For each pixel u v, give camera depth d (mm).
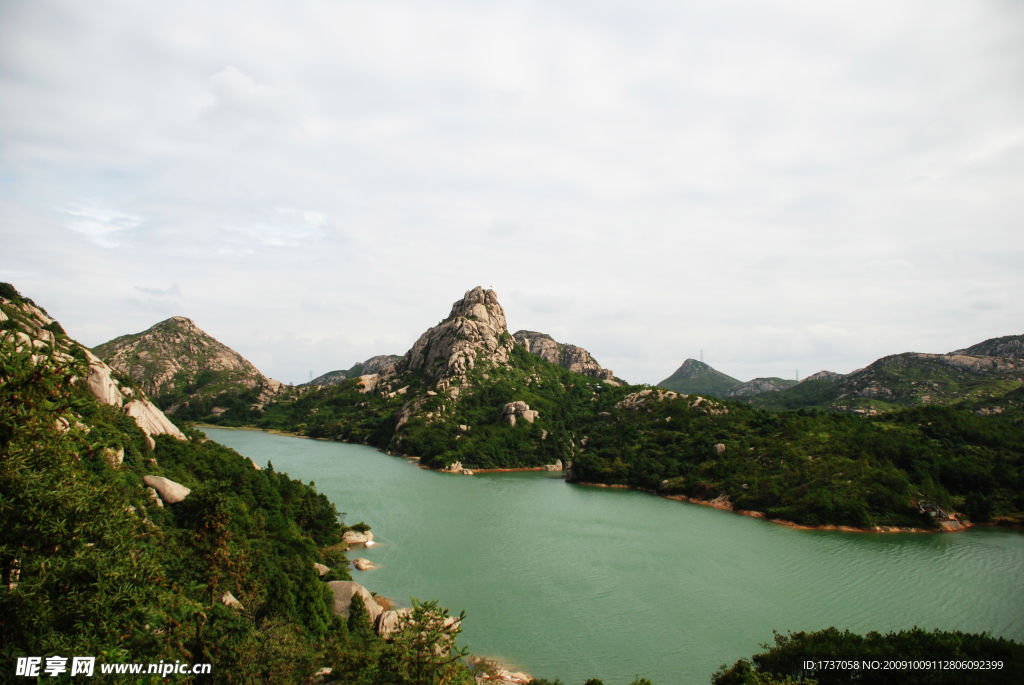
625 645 68812
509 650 67312
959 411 190000
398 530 119688
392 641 34562
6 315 87125
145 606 26016
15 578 24484
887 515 133875
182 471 91562
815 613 79562
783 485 150625
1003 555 111375
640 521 136875
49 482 24422
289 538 83625
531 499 163375
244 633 42312
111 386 100250
